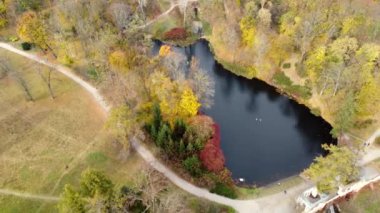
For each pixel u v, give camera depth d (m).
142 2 141.88
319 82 102.12
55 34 112.12
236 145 94.50
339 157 72.06
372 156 85.62
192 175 80.31
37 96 102.75
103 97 100.56
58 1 128.88
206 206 74.88
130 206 68.81
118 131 81.75
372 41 102.69
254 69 117.19
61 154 87.00
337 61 97.25
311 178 78.50
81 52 114.25
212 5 135.38
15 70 106.25
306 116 103.06
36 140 90.50
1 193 78.50
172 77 94.50
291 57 114.12
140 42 124.81
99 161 85.06
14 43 122.75
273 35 113.81
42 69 111.12
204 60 127.00
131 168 83.12
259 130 99.50
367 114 94.12
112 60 96.62
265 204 76.88
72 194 61.31
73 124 94.44
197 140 81.88
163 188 75.62
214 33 132.12
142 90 94.25
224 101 109.44
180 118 84.56
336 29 105.88
